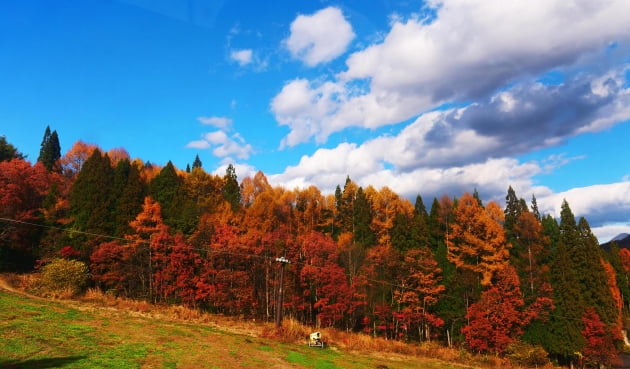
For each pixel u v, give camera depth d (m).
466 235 57.44
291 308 50.50
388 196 73.88
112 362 19.58
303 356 29.00
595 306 50.41
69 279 43.47
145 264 49.12
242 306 47.31
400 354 41.16
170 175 62.75
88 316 30.98
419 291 50.28
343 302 46.84
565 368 47.25
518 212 65.75
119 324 29.88
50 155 85.56
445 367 37.91
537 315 48.47
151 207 52.44
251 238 51.50
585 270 52.66
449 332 50.97
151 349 23.62
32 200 56.72
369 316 50.34
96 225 51.78
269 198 72.06
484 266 55.25
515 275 49.19
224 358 24.20
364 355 37.19
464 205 62.34
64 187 63.31
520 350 44.44
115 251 47.25
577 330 47.41
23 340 20.94
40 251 50.34
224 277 46.25
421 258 50.94
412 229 60.53
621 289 72.25
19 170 55.69
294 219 71.12
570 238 55.97
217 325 40.34
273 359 26.22
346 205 76.19
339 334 44.91
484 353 47.25
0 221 48.59
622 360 54.44
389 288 51.38
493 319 46.56
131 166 67.44
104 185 55.53
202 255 49.66
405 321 49.00
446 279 52.69
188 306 46.19
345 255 55.03
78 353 20.27
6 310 27.41
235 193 79.75
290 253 51.44
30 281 43.31
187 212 55.56
